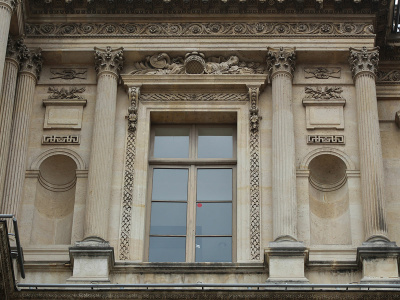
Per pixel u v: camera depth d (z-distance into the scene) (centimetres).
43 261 3312
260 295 3067
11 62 3612
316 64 3700
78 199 3462
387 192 3575
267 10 3731
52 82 3681
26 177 3509
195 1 3709
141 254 3369
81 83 3678
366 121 3525
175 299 3078
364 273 3234
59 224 3500
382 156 3653
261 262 3306
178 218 3509
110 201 3444
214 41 3703
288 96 3578
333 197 3528
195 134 3656
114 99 3597
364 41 3688
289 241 3300
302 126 3578
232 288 3194
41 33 3712
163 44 3700
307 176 3491
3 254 2948
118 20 3738
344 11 3728
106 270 3238
